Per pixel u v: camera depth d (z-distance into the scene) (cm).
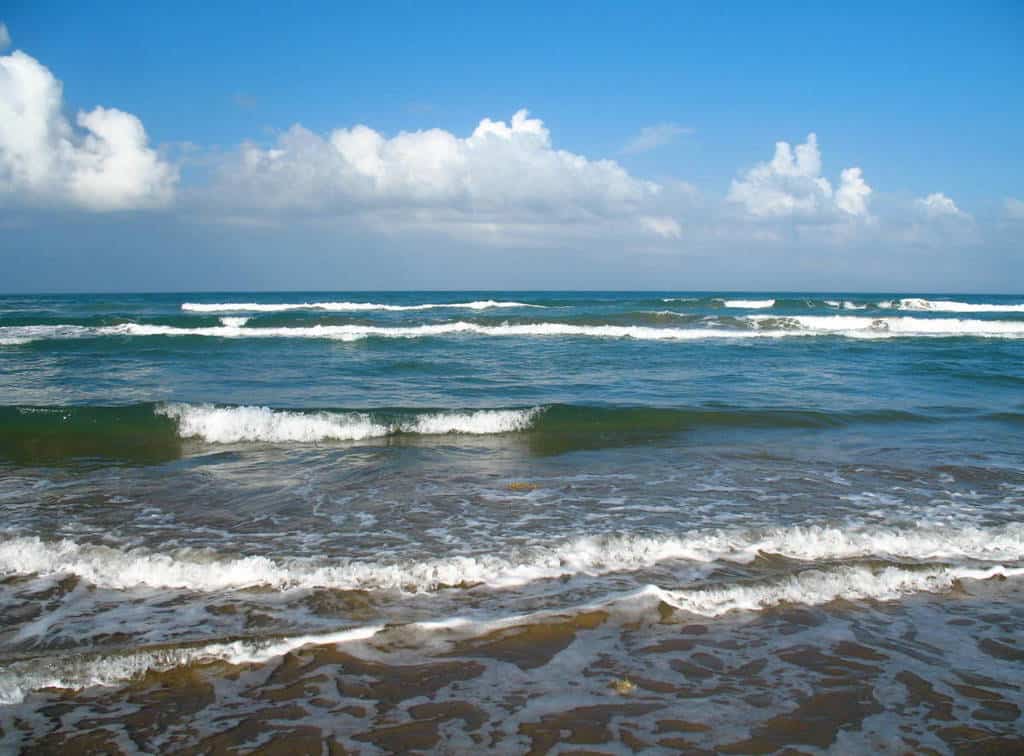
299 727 310
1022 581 473
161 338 2480
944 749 298
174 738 302
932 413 1120
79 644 375
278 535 564
